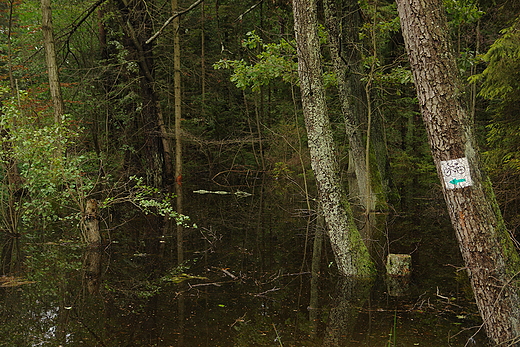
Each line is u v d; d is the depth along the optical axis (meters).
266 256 7.38
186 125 19.75
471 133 3.33
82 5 15.10
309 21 5.84
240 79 8.73
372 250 7.61
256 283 5.95
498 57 7.79
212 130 21.14
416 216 10.60
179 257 7.23
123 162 15.98
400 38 15.65
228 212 11.60
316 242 8.46
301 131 19.16
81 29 15.89
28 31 13.17
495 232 3.29
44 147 7.27
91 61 16.03
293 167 19.12
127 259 7.08
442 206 11.65
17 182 8.57
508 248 3.34
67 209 11.12
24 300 5.20
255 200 13.84
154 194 14.03
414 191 14.91
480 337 4.25
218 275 6.29
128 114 16.41
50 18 8.33
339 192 6.30
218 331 4.36
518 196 7.79
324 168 6.20
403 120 19.88
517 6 9.76
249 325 4.53
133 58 15.26
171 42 18.20
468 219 3.32
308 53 5.88
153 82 15.72
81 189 7.87
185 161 21.05
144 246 7.95
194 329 4.40
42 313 4.80
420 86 3.40
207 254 7.44
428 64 3.32
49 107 10.12
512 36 7.53
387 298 5.38
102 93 15.70
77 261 6.91
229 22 21.94
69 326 4.45
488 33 14.78
